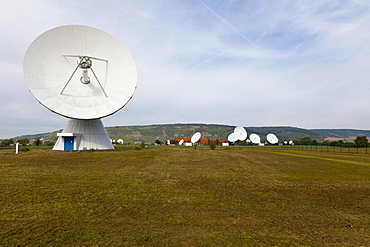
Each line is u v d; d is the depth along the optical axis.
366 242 7.66
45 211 9.96
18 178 16.31
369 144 90.31
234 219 9.52
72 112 33.66
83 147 38.81
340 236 8.10
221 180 17.33
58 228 8.23
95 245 7.02
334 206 11.66
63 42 34.59
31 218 9.13
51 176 17.25
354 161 32.94
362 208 11.42
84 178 16.83
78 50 35.47
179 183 15.97
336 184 16.86
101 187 14.34
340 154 47.50
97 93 35.91
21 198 11.72
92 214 9.72
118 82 36.28
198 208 10.80
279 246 7.24
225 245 7.21
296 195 13.60
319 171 22.91
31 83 31.94
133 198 12.15
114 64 36.66
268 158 34.47
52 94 33.28
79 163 24.06
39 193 12.67
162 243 7.24
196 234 7.97
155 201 11.72
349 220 9.71
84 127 40.53
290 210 10.88
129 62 36.75
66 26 34.50
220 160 30.19
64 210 10.12
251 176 19.30
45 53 33.56
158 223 8.91
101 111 34.66
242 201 12.09
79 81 35.94
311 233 8.30
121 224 8.72
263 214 10.22
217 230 8.37
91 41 35.88
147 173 19.44
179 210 10.47
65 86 34.28
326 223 9.32
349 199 12.99
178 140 131.88
